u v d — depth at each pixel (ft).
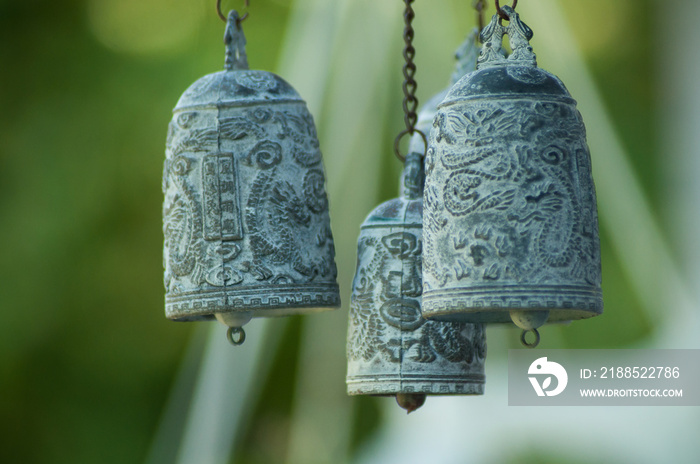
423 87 17.94
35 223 27.63
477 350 8.88
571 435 18.15
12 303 27.40
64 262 27.58
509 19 8.11
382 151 18.72
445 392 8.68
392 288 8.77
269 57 26.32
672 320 21.13
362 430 26.00
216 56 27.68
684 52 29.81
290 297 8.34
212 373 17.31
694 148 29.25
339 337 19.94
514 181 7.61
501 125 7.70
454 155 7.77
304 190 8.54
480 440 18.40
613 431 18.11
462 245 7.65
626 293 27.89
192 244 8.40
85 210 27.66
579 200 7.72
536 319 7.75
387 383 8.70
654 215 27.27
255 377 17.52
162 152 27.68
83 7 29.22
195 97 8.63
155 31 28.37
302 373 20.49
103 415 27.68
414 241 8.80
